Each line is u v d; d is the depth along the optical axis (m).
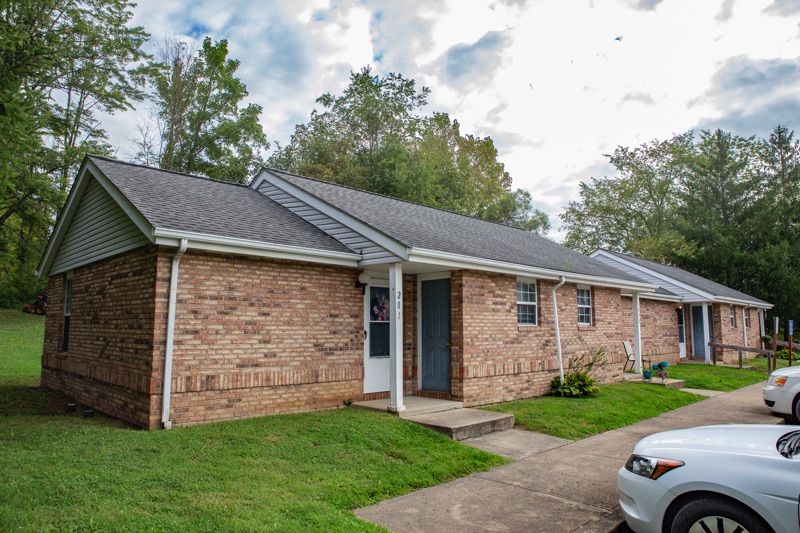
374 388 10.09
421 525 4.75
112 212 9.12
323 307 9.26
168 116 29.45
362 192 13.70
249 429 7.20
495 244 12.40
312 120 33.69
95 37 23.03
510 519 4.93
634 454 4.37
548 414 9.71
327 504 5.01
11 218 24.12
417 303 11.11
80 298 10.34
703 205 37.69
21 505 4.36
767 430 4.52
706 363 21.16
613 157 43.72
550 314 12.30
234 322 8.07
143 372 7.46
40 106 11.38
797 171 37.66
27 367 14.92
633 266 22.97
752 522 3.49
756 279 32.28
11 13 11.30
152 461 5.74
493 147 44.47
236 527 4.24
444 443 7.43
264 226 9.20
